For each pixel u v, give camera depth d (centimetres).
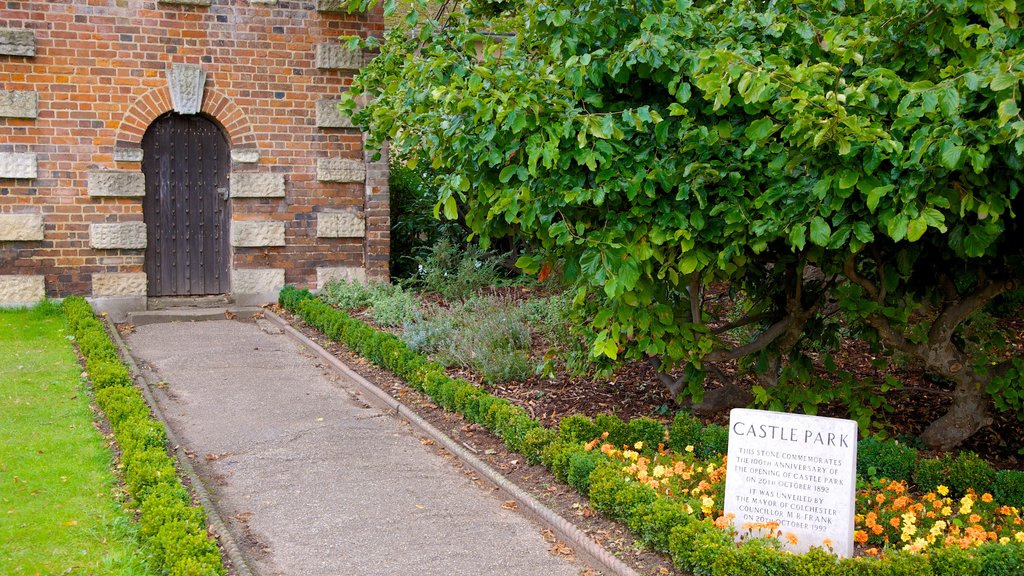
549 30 539
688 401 704
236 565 457
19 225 1077
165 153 1164
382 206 1254
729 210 486
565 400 759
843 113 404
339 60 1207
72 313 1023
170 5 1130
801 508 452
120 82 1113
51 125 1086
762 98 422
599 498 506
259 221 1198
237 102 1174
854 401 622
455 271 1291
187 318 1157
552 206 512
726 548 423
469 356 870
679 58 486
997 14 445
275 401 811
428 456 659
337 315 1049
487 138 491
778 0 537
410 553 492
